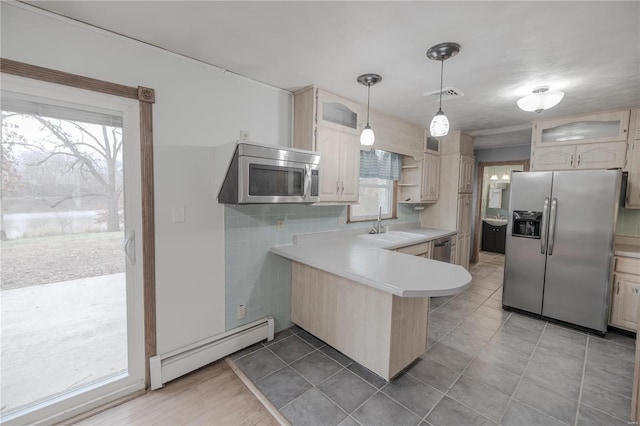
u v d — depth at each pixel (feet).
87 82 5.26
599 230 8.82
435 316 10.16
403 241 9.99
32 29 4.76
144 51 5.88
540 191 9.87
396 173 12.62
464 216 14.24
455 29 5.20
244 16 4.92
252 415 5.61
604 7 4.48
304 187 7.16
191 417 5.56
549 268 9.76
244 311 7.91
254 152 6.24
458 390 6.29
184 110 6.50
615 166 9.84
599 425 5.34
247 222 7.84
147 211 6.05
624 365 7.27
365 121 9.77
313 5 4.58
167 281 6.44
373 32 5.36
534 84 7.71
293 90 8.42
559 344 8.32
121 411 5.67
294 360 7.38
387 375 6.28
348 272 6.19
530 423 5.39
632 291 8.76
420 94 8.55
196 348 6.84
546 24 4.98
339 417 5.53
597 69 6.73
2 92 4.74
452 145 13.65
